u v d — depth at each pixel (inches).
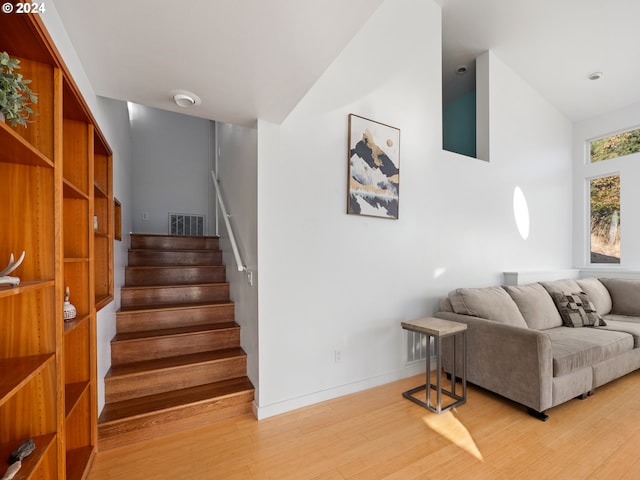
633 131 174.7
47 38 40.9
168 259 139.4
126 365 90.8
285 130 93.5
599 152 189.3
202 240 155.7
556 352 93.6
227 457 71.6
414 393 104.4
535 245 172.6
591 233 191.6
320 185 99.5
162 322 106.3
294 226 94.7
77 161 64.4
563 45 148.1
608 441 77.5
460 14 138.3
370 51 111.6
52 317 46.5
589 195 193.2
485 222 148.3
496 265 152.3
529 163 172.4
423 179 125.5
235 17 49.4
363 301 108.0
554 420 87.3
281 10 48.1
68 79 48.9
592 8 127.4
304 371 95.8
